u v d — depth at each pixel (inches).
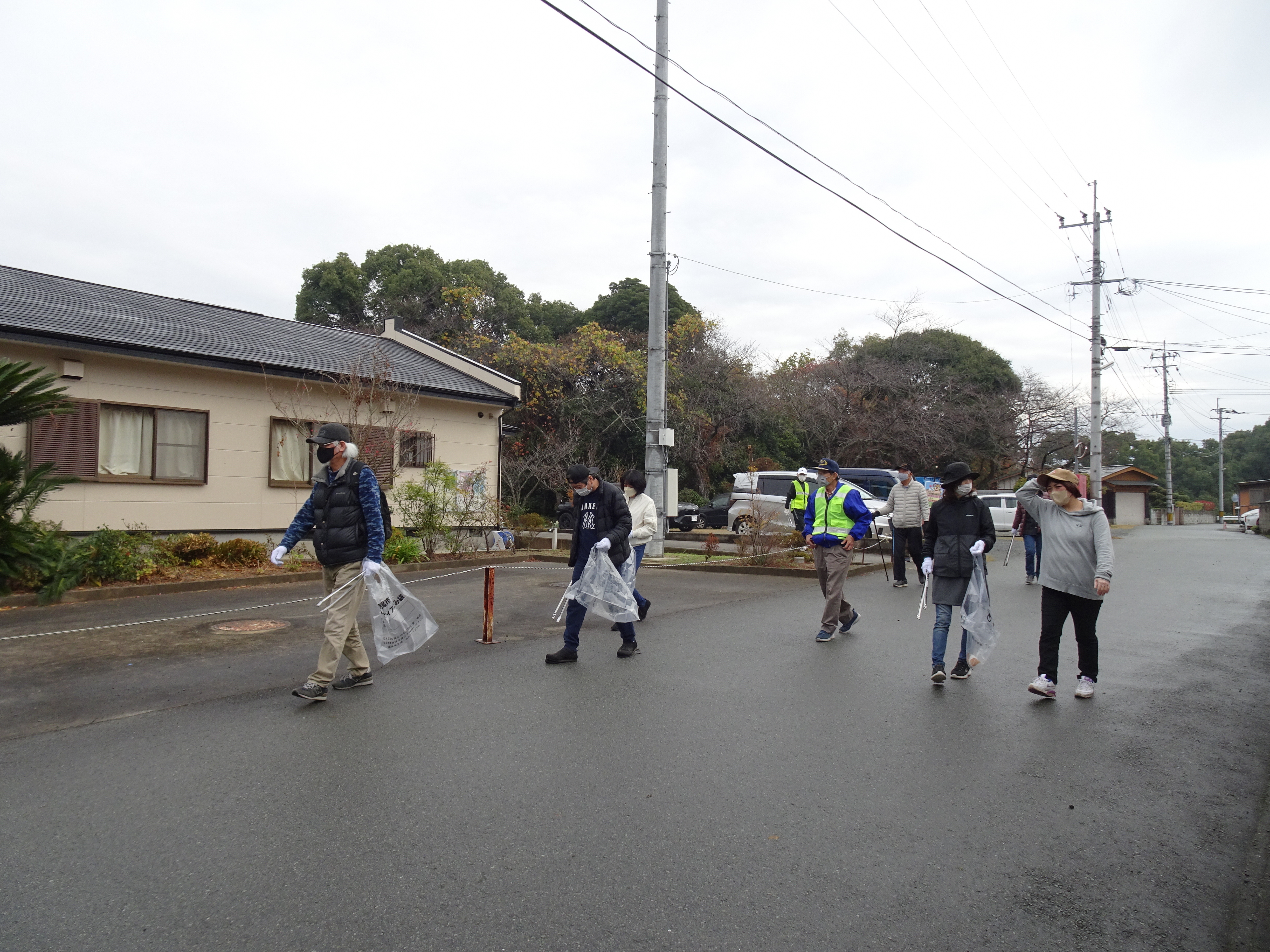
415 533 569.0
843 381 1272.1
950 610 257.0
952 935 117.4
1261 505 1429.6
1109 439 2159.2
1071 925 120.7
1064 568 236.2
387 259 1453.0
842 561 313.6
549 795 163.9
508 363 1013.8
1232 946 116.3
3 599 366.9
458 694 235.5
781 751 189.9
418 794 163.9
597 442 990.4
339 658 229.6
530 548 722.2
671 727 206.4
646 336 1259.8
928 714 220.8
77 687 240.2
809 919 121.0
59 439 460.1
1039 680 239.6
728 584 477.1
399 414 573.9
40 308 485.1
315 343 649.0
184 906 123.0
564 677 255.1
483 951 112.2
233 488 535.2
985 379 1347.2
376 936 115.5
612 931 117.3
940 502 261.1
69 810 156.2
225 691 237.3
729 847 142.9
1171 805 164.2
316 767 178.1
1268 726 215.8
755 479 788.6
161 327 536.4
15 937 114.3
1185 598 449.1
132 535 459.8
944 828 151.7
